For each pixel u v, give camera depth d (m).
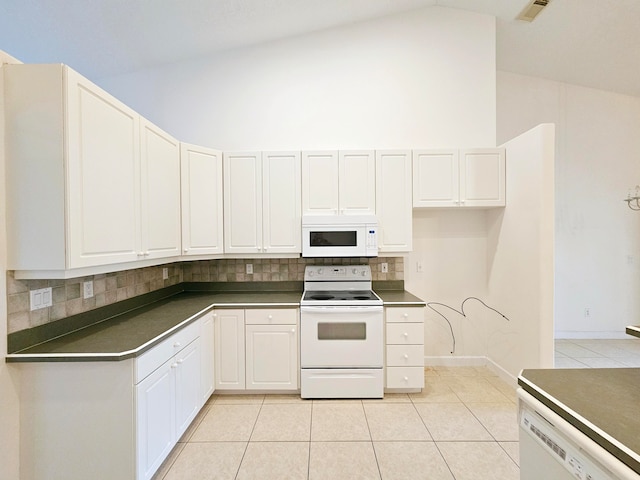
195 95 3.12
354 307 2.54
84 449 1.51
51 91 1.42
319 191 2.85
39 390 1.50
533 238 2.49
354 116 3.12
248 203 2.85
